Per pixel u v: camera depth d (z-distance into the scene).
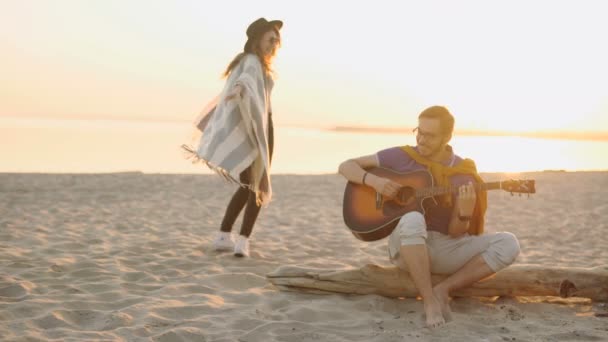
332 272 4.20
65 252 5.52
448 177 3.85
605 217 8.62
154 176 12.53
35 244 5.83
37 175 12.09
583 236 7.15
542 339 3.39
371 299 4.02
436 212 3.87
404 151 4.00
